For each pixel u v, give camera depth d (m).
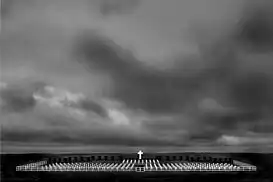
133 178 45.44
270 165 48.97
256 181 46.19
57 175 46.78
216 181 45.62
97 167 47.97
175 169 45.66
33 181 47.47
